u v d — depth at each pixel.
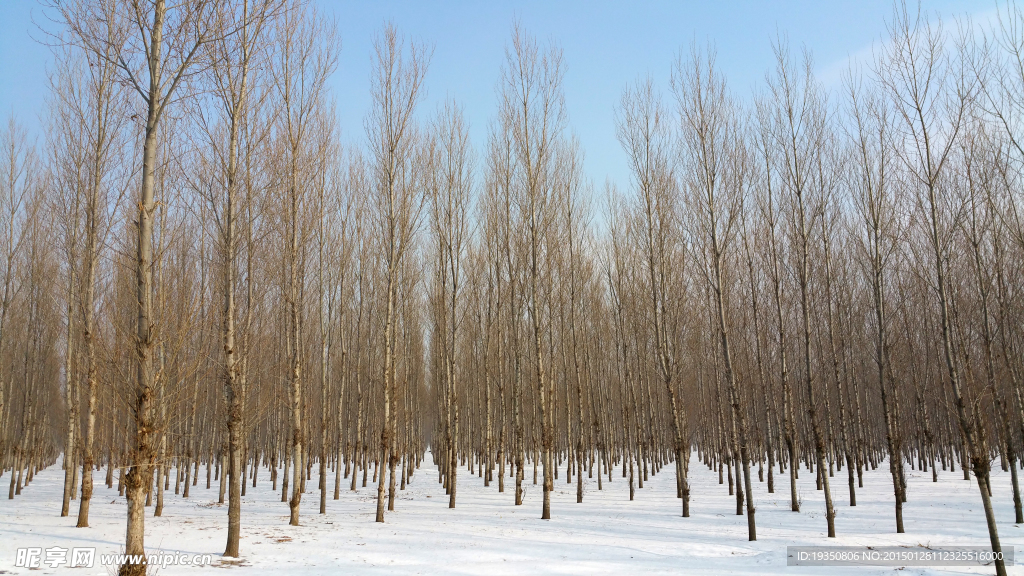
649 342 30.61
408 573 9.95
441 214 22.75
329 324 24.62
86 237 15.87
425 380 51.22
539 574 9.94
